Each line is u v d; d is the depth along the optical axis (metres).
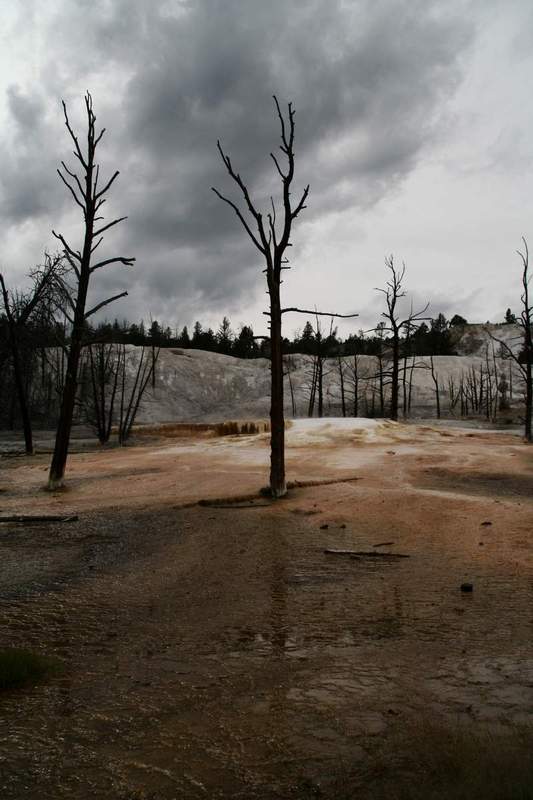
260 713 4.38
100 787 3.41
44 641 6.14
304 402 76.81
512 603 7.21
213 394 81.38
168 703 4.59
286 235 16.38
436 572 8.84
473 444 27.75
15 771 3.58
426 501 13.77
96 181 18.38
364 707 4.45
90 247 18.45
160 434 44.00
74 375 18.81
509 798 3.00
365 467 21.03
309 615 6.96
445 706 4.43
